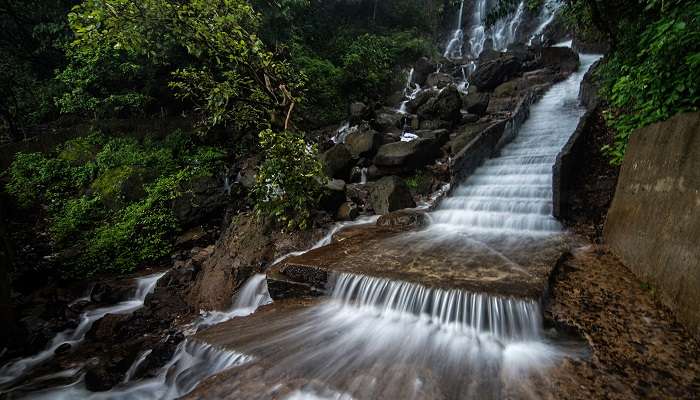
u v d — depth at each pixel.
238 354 3.43
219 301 6.13
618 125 5.50
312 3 17.47
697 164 2.96
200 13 6.71
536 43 18.78
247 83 7.95
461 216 6.75
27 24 13.83
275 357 3.32
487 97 13.35
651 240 3.62
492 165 8.24
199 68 11.70
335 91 14.70
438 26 25.80
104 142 11.76
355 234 6.55
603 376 2.56
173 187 9.70
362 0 21.36
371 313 4.08
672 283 3.12
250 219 7.53
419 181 9.62
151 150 11.34
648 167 3.94
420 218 7.01
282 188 7.00
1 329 5.45
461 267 4.34
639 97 4.81
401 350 3.33
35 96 13.53
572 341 3.07
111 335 5.57
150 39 7.20
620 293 3.57
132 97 12.16
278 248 6.74
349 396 2.70
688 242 2.96
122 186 9.91
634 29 6.24
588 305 3.41
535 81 13.65
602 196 5.73
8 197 10.02
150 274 8.24
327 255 5.27
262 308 4.65
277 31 13.63
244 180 9.73
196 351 3.77
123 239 8.70
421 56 19.98
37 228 9.54
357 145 10.87
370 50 17.11
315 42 17.17
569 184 5.93
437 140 10.66
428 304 3.75
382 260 4.84
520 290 3.49
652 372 2.53
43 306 6.98
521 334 3.26
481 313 3.44
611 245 4.68
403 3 23.66
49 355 5.26
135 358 4.67
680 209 3.16
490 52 17.33
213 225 9.73
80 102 11.88
